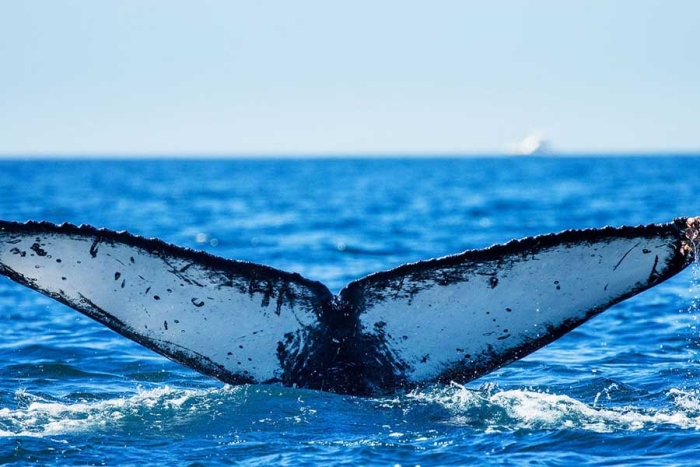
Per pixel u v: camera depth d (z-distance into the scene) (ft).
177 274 115.96
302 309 117.60
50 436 113.29
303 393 118.01
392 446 109.70
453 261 115.85
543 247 113.60
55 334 204.44
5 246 112.06
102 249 114.21
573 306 112.98
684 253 109.81
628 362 170.19
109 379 157.17
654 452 108.58
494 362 115.44
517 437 113.50
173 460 105.81
